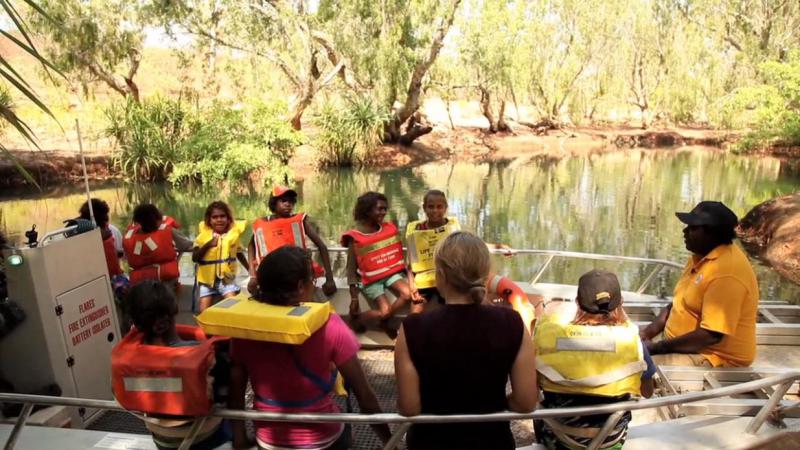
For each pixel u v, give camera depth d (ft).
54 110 77.20
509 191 68.74
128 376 7.23
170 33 80.02
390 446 7.48
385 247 14.55
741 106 76.79
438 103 136.56
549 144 114.21
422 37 86.84
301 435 7.52
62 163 69.31
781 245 42.22
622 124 135.54
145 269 15.89
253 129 77.30
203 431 7.84
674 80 117.39
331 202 63.67
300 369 7.29
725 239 10.94
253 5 80.33
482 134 114.73
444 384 6.73
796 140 76.79
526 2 117.70
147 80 106.22
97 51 74.79
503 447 7.07
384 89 86.02
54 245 11.30
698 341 10.64
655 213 55.26
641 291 17.44
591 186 71.31
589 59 122.52
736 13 94.17
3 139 70.79
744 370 10.82
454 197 65.26
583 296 8.00
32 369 11.36
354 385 7.43
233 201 63.67
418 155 95.86
